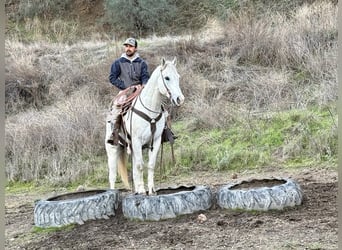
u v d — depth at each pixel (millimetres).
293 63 13812
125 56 7621
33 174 10844
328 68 12891
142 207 6543
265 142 10688
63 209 6719
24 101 14883
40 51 17344
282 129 10891
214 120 11797
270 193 6484
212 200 7059
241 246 5328
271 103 12328
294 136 10578
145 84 7211
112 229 6391
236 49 15102
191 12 23297
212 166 10281
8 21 23891
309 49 13922
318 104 11609
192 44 15602
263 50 14492
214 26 17391
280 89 12766
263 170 9742
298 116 11148
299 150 10086
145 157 10844
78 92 13914
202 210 6727
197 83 13391
